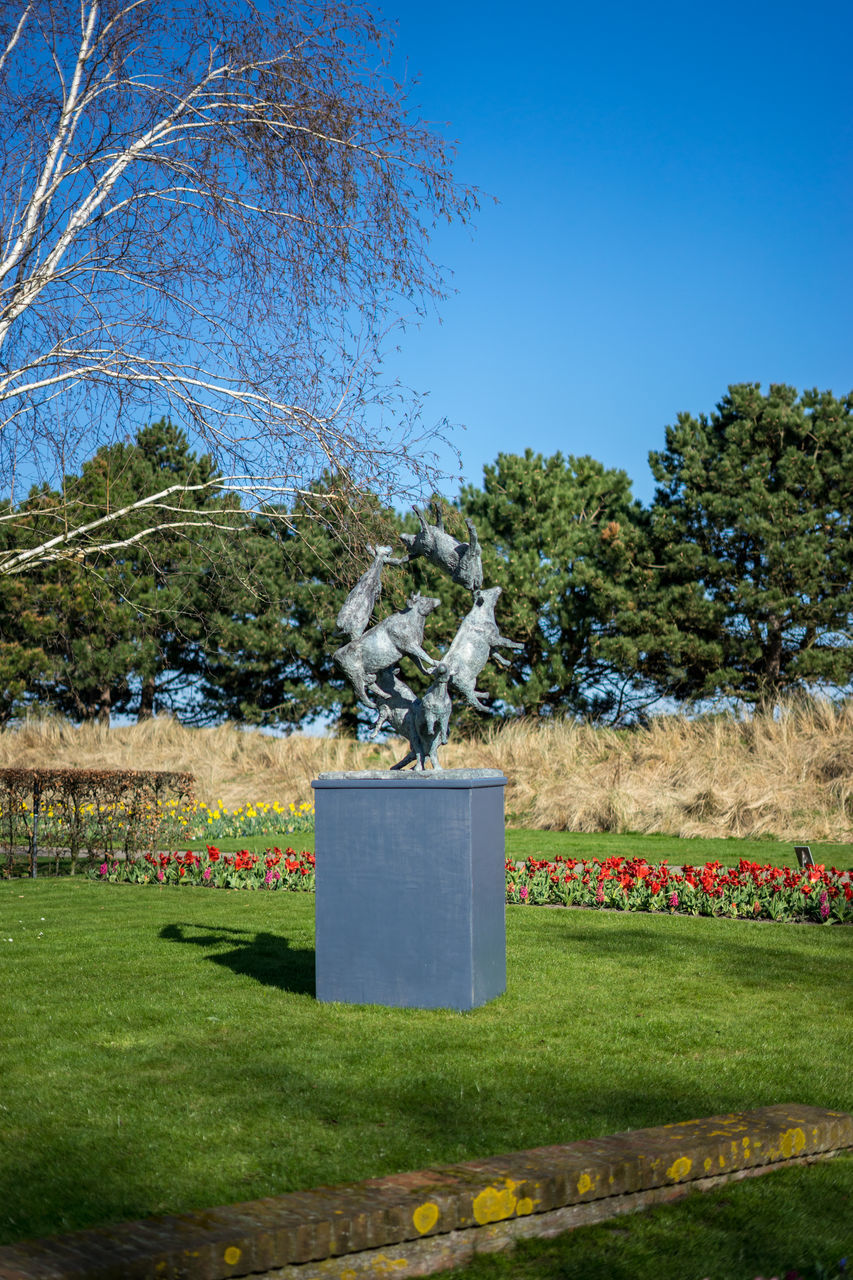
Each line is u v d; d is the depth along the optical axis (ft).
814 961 23.99
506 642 21.25
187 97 32.96
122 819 47.52
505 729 72.84
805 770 54.70
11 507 36.50
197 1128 12.96
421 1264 9.62
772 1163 11.91
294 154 32.65
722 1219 10.69
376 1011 18.85
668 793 55.83
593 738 66.49
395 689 20.97
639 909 32.35
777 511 79.97
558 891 34.01
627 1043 16.88
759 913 30.86
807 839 48.67
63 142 32.45
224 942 26.25
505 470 91.66
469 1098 14.08
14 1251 8.66
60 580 81.30
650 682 88.84
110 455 38.75
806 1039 17.28
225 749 79.20
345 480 33.94
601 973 22.47
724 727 64.03
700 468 83.35
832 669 78.02
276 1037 17.08
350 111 32.65
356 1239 9.30
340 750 74.79
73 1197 10.96
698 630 83.71
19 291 31.76
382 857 19.36
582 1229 10.48
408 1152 12.16
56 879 40.73
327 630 90.84
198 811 60.39
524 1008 19.15
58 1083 14.80
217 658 100.07
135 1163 11.88
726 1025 18.16
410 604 20.63
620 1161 10.75
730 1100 14.07
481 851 19.38
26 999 19.94
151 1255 8.55
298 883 37.11
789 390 83.10
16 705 96.63
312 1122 13.17
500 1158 10.85
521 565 85.56
